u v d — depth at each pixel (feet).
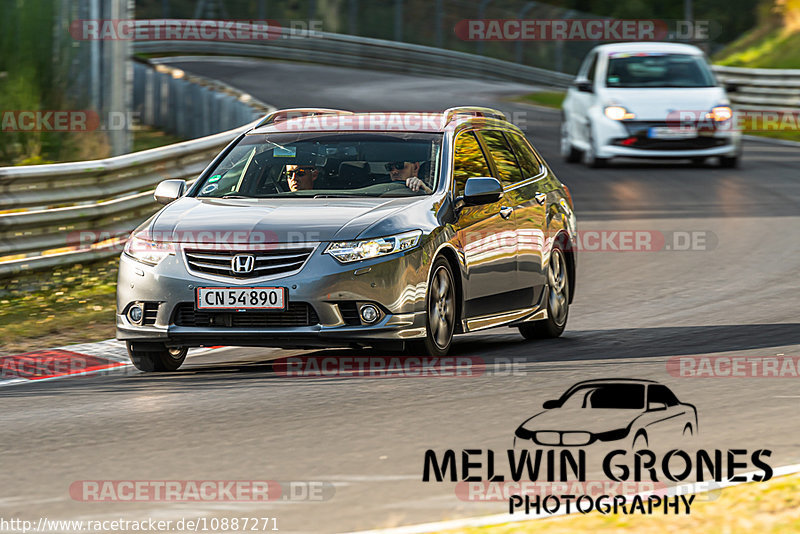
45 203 152.87
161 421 80.43
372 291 93.91
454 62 581.94
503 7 630.74
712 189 232.94
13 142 205.05
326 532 56.18
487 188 102.68
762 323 118.52
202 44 569.23
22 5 205.57
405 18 624.18
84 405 87.30
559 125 363.97
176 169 176.55
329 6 613.93
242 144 110.11
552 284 117.70
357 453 70.03
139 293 96.43
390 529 55.72
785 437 71.15
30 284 145.69
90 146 206.69
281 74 504.84
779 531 52.75
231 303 93.76
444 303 100.37
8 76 206.28
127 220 167.94
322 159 105.91
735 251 169.78
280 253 93.86
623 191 231.50
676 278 151.84
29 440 76.23
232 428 77.51
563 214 120.88
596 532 53.57
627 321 124.77
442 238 99.40
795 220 196.13
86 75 207.10
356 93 444.14
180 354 104.17
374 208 97.76
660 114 258.57
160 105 328.08
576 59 649.20
